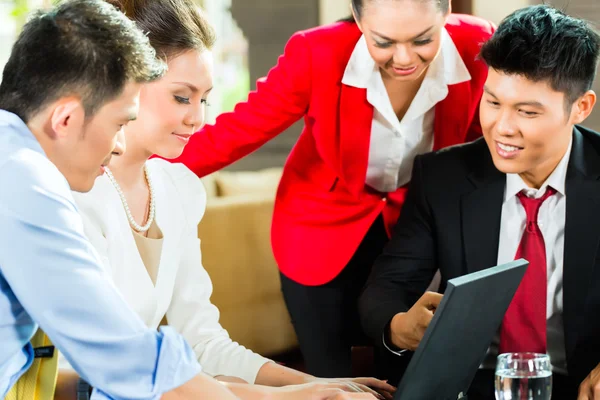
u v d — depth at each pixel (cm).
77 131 135
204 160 247
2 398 137
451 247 218
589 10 361
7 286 133
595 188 207
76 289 129
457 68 235
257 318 322
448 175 222
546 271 208
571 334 207
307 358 266
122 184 186
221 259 309
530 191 212
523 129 193
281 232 261
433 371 160
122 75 133
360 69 231
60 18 133
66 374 155
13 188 128
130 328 133
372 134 240
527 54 186
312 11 511
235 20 538
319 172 254
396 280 222
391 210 254
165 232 192
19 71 133
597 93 377
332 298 258
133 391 133
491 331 177
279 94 241
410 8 201
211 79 182
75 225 133
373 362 214
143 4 173
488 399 204
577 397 195
